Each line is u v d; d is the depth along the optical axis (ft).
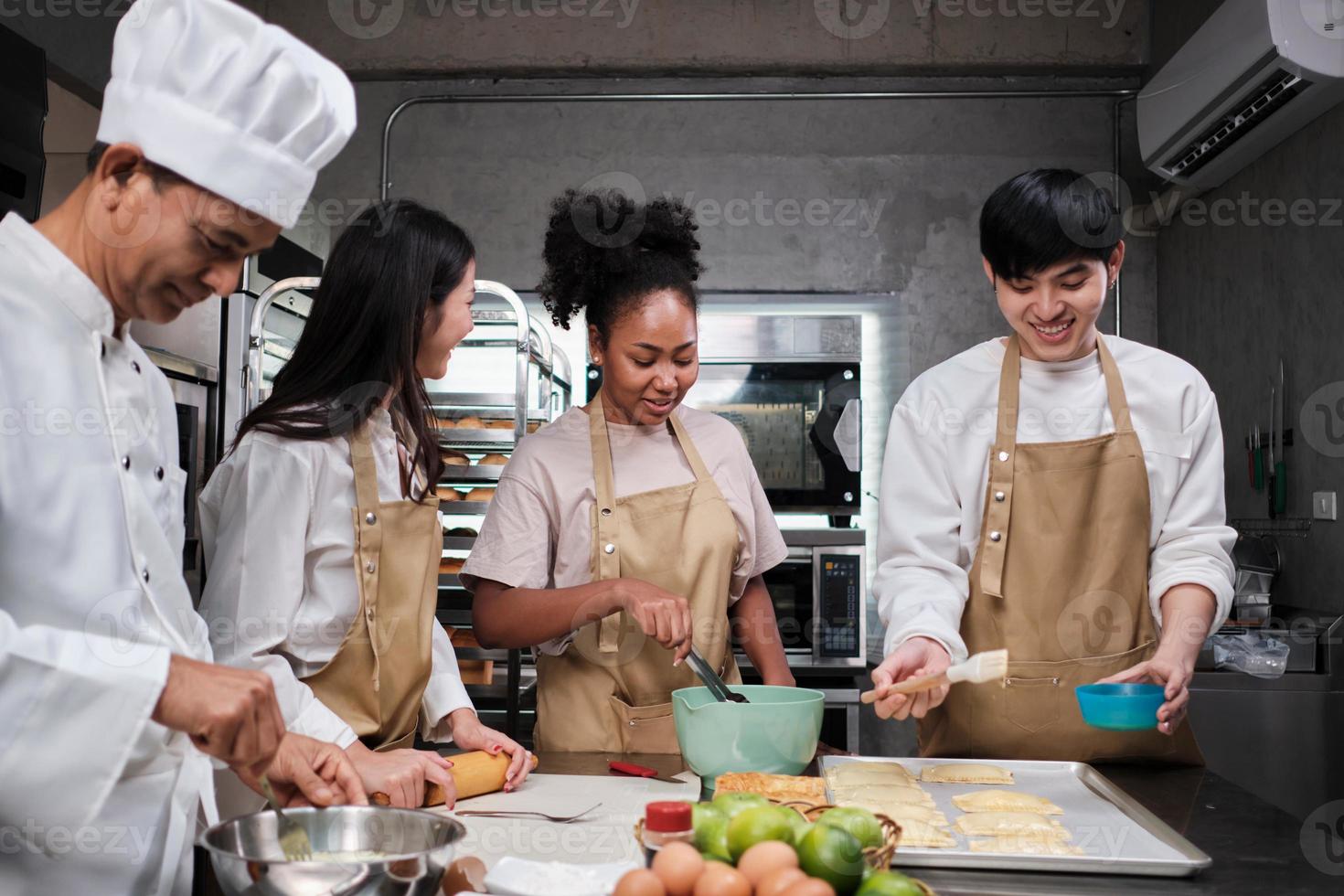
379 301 4.47
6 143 7.11
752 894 2.42
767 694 4.76
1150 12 13.32
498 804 4.17
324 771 3.64
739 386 11.78
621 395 5.36
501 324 10.48
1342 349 9.79
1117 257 4.89
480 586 5.55
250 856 3.00
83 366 3.24
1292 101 9.83
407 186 13.73
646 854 2.73
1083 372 5.08
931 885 3.34
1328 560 10.05
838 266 13.56
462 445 9.95
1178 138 11.30
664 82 13.79
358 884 2.65
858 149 13.66
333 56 13.56
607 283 5.26
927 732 5.36
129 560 3.32
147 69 3.09
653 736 5.29
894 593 4.97
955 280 13.53
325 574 4.44
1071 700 4.95
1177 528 4.99
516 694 9.01
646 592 4.81
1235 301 11.78
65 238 3.26
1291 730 9.30
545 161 13.69
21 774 2.77
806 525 12.55
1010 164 13.61
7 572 3.08
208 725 2.81
